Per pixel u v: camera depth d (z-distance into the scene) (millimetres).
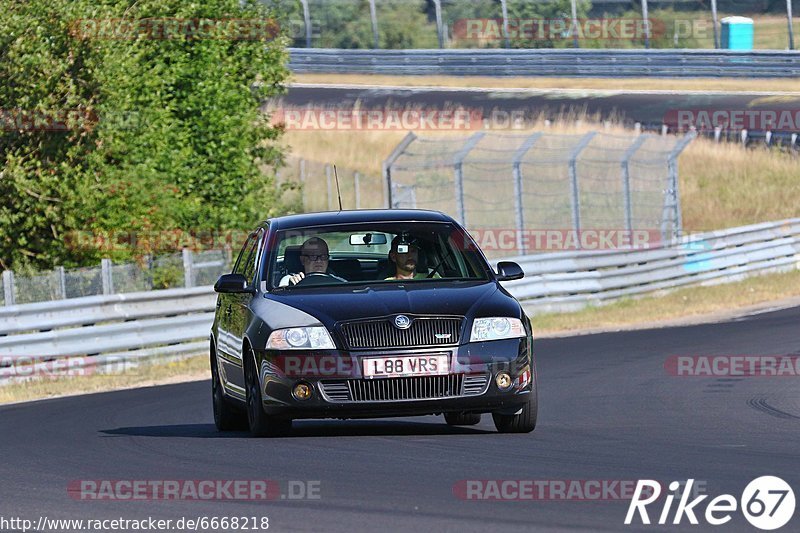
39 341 58438
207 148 82625
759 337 60031
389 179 82000
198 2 82875
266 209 84875
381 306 30578
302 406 30078
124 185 74750
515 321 30812
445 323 30266
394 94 153500
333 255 35281
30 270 72250
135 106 77000
